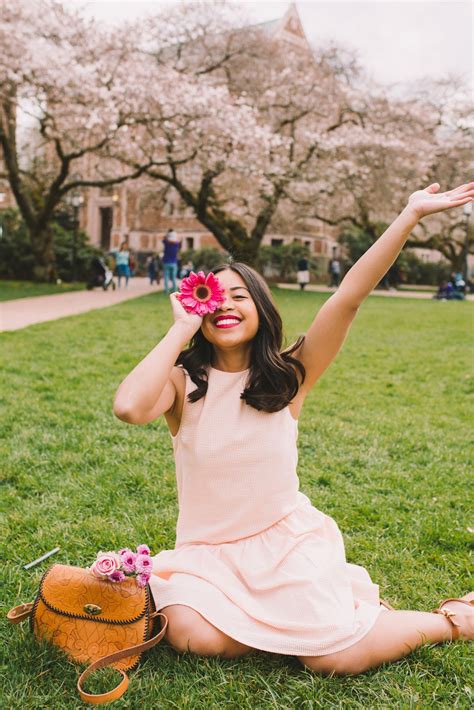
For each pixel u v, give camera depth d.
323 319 2.55
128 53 20.22
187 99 19.36
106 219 46.00
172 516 3.52
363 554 3.14
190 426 2.48
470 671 2.22
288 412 2.54
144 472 4.14
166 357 2.30
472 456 4.77
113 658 2.12
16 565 2.94
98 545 3.17
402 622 2.28
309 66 25.38
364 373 8.16
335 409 6.12
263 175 22.09
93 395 6.20
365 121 26.30
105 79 19.38
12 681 2.09
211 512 2.45
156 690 2.08
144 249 43.00
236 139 19.89
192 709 2.03
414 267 40.31
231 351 2.53
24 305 15.41
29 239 26.47
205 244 40.81
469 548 3.26
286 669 2.22
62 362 7.84
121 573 2.19
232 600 2.24
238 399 2.47
